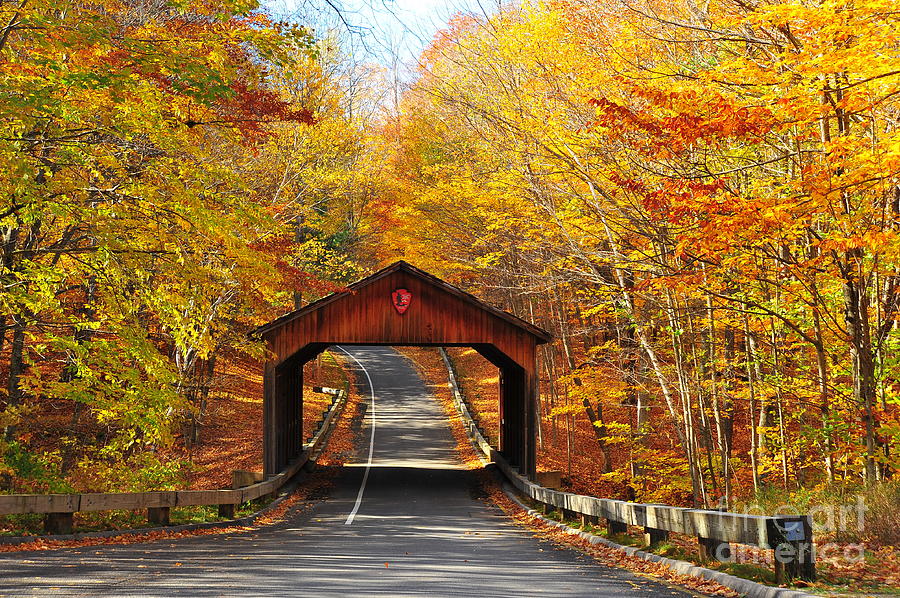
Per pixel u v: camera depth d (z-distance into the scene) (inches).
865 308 483.8
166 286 646.5
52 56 474.9
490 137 685.3
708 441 695.7
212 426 1414.9
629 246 609.3
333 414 1529.3
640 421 902.4
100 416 618.2
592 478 1121.4
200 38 492.4
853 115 443.5
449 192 882.8
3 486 604.4
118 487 667.4
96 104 492.1
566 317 1103.0
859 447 513.7
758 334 729.6
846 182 397.7
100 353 553.9
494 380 1974.7
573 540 552.4
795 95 399.9
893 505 402.6
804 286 487.2
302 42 488.4
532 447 926.4
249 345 857.5
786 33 410.0
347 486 983.0
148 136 524.4
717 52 520.1
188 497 597.9
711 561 375.6
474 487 982.4
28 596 276.4
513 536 593.3
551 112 597.3
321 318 933.2
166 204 526.6
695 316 681.6
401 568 380.5
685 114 420.8
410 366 2300.7
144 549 439.8
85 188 524.1
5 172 459.2
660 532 445.4
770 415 736.3
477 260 840.9
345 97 1172.5
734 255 498.6
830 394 581.6
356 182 1106.1
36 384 590.6
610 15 548.7
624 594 311.7
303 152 930.1
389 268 932.6
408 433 1451.8
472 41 661.3
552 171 624.4
